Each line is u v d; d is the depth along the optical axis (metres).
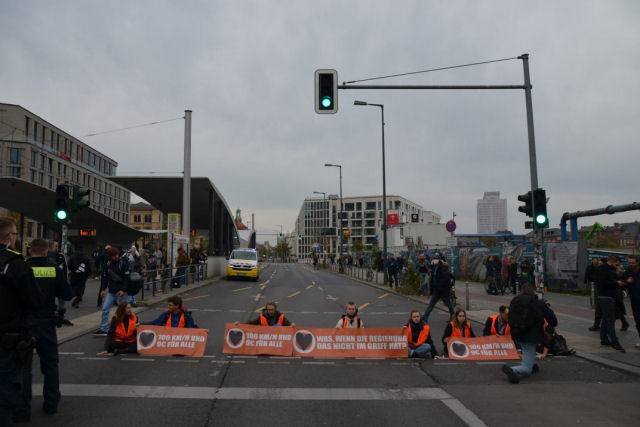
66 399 5.85
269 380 6.98
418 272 22.52
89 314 13.27
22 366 4.52
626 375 7.49
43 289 5.25
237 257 32.28
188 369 7.57
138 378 6.93
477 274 32.12
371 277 34.06
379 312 15.73
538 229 10.82
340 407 5.71
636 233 25.05
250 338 8.85
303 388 6.57
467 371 7.78
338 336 8.87
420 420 5.27
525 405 5.88
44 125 74.31
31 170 69.44
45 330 5.25
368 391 6.46
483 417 5.39
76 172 83.75
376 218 135.12
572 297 20.08
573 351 8.93
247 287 26.14
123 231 37.88
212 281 28.94
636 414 5.55
